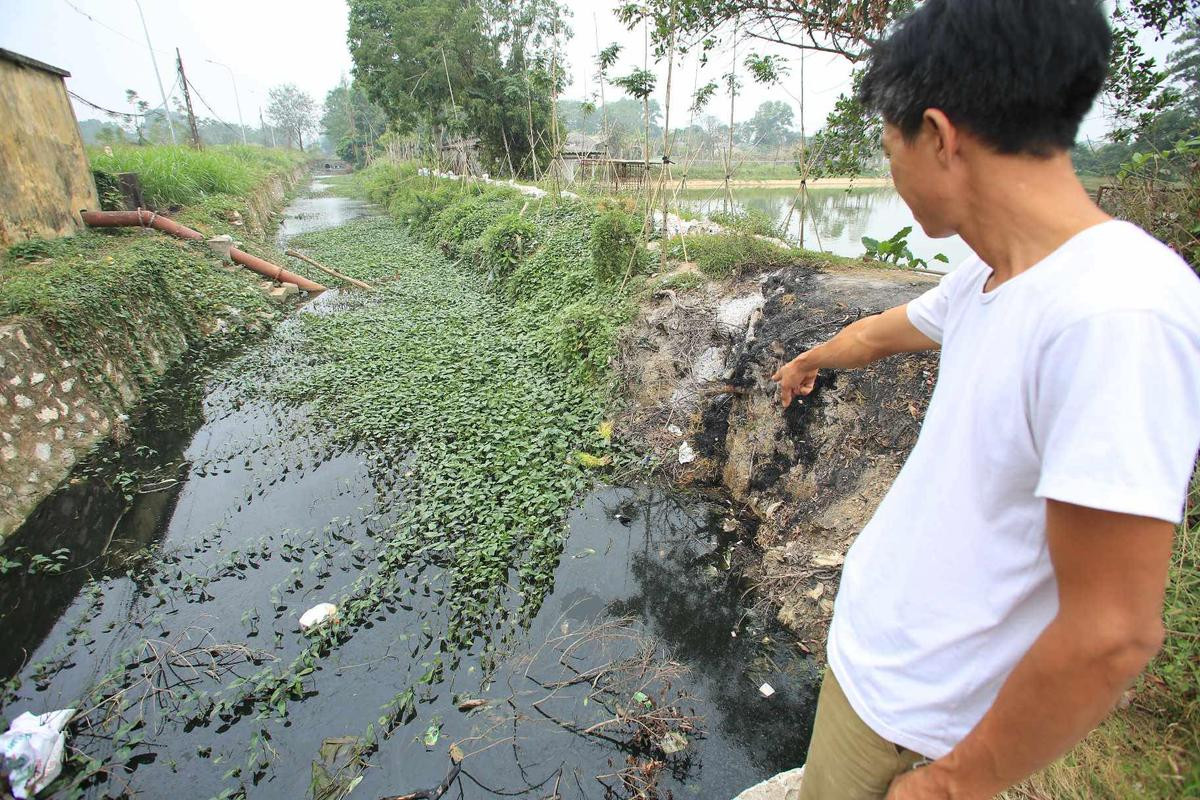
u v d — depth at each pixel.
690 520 4.71
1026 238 0.85
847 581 1.25
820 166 6.90
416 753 3.04
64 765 3.01
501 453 5.39
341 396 6.99
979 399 0.88
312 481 5.45
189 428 6.63
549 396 6.27
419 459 5.51
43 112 9.36
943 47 0.84
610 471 5.30
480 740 3.09
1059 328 0.75
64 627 4.00
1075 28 0.76
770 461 4.49
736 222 7.75
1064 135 0.82
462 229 13.52
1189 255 3.42
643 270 7.10
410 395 6.66
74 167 10.09
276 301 10.88
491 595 3.95
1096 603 0.73
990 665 0.96
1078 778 1.86
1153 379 0.68
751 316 5.16
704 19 6.42
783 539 4.09
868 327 1.54
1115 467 0.68
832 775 1.27
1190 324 0.69
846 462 3.92
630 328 6.21
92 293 7.04
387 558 4.27
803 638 3.52
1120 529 0.69
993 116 0.81
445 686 3.39
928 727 1.04
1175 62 4.80
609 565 4.28
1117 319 0.69
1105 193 4.09
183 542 4.75
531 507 4.65
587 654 3.56
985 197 0.87
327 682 3.45
